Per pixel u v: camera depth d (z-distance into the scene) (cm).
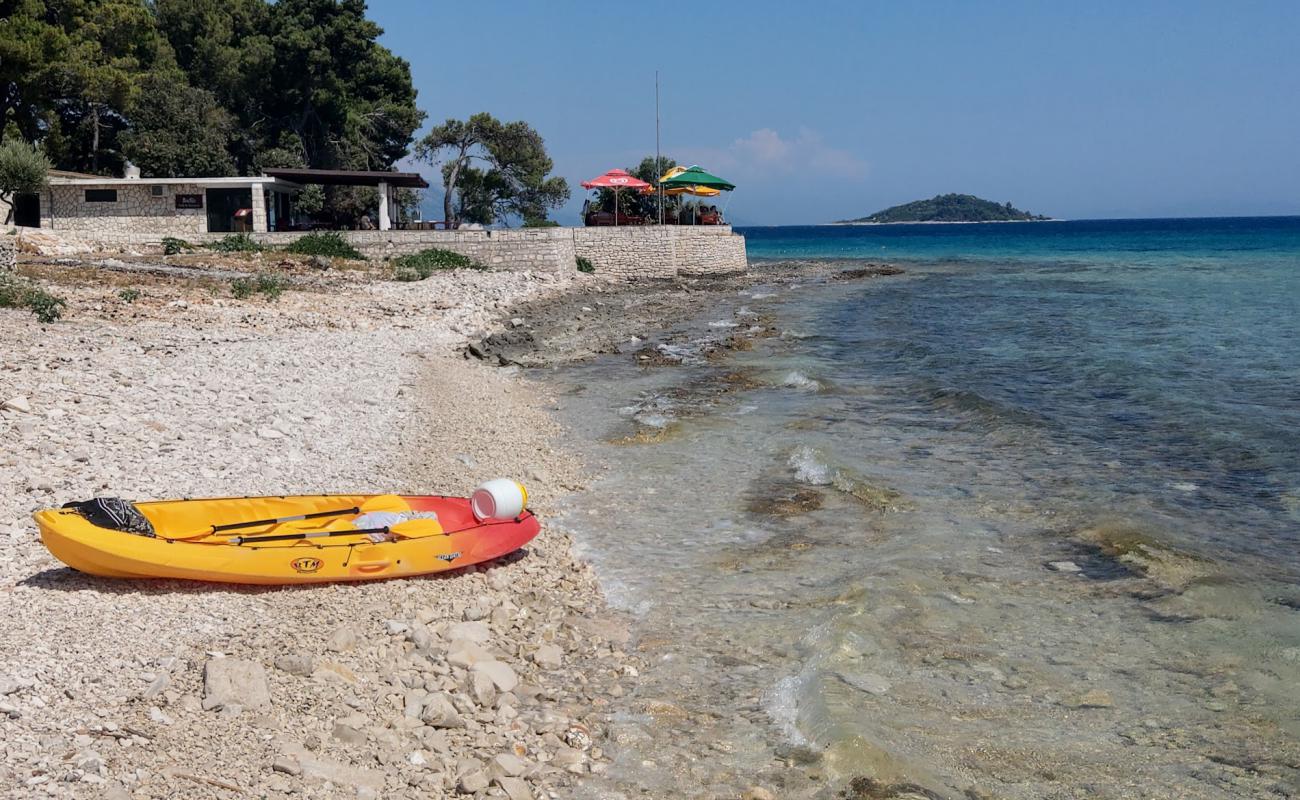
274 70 6419
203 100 5931
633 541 1216
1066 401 2023
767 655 909
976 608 1009
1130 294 4497
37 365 1698
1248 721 794
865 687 840
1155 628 963
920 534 1233
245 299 2903
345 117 6650
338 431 1567
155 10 6731
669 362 2538
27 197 4397
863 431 1777
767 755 740
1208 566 1111
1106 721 794
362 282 3562
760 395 2108
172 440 1377
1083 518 1283
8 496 1082
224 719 689
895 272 6025
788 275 5703
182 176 5694
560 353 2686
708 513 1323
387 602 945
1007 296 4466
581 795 684
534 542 1182
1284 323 3256
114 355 1875
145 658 766
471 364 2442
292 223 5266
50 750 620
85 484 1145
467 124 6091
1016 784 706
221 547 924
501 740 738
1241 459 1564
